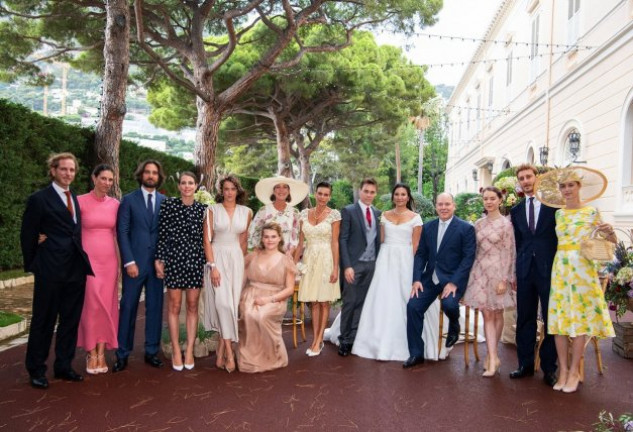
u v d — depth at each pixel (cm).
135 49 1415
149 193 459
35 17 1140
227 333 442
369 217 528
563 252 409
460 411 362
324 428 331
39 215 391
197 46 1161
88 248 425
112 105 907
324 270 501
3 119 805
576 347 404
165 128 2053
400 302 506
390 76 1927
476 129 2542
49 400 371
